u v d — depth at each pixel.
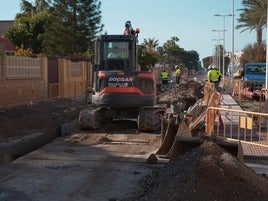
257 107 25.55
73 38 49.66
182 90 36.19
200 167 7.41
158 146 13.00
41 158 11.36
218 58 86.75
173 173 8.07
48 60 28.22
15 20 64.38
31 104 22.95
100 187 8.76
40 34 54.62
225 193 6.98
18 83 23.53
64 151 12.27
